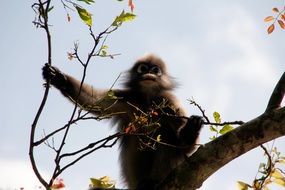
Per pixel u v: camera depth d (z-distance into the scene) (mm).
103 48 7609
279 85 8539
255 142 7805
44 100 7305
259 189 8766
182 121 12148
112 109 12273
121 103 12828
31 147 7203
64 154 7387
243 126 7918
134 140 12531
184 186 7992
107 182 7816
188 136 10617
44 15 7359
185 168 8062
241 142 7832
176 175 8086
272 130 7730
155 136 11852
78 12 7797
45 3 7387
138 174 12578
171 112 12445
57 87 10547
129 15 7676
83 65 7594
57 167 7238
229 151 7871
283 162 8891
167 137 12086
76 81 11070
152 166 12383
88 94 11258
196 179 7984
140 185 11547
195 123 10492
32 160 7191
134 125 9156
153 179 11641
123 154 12875
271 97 8492
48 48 7508
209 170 7973
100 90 12039
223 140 7945
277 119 7742
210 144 8039
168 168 11977
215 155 7926
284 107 7836
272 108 8359
